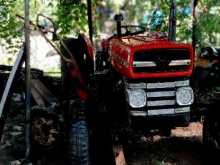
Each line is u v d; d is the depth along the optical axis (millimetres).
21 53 4469
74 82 4430
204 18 6453
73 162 4211
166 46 4238
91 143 4676
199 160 4680
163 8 7004
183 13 6789
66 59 4414
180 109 4324
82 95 4410
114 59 4727
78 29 7336
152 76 4246
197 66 5996
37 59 8469
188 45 4285
